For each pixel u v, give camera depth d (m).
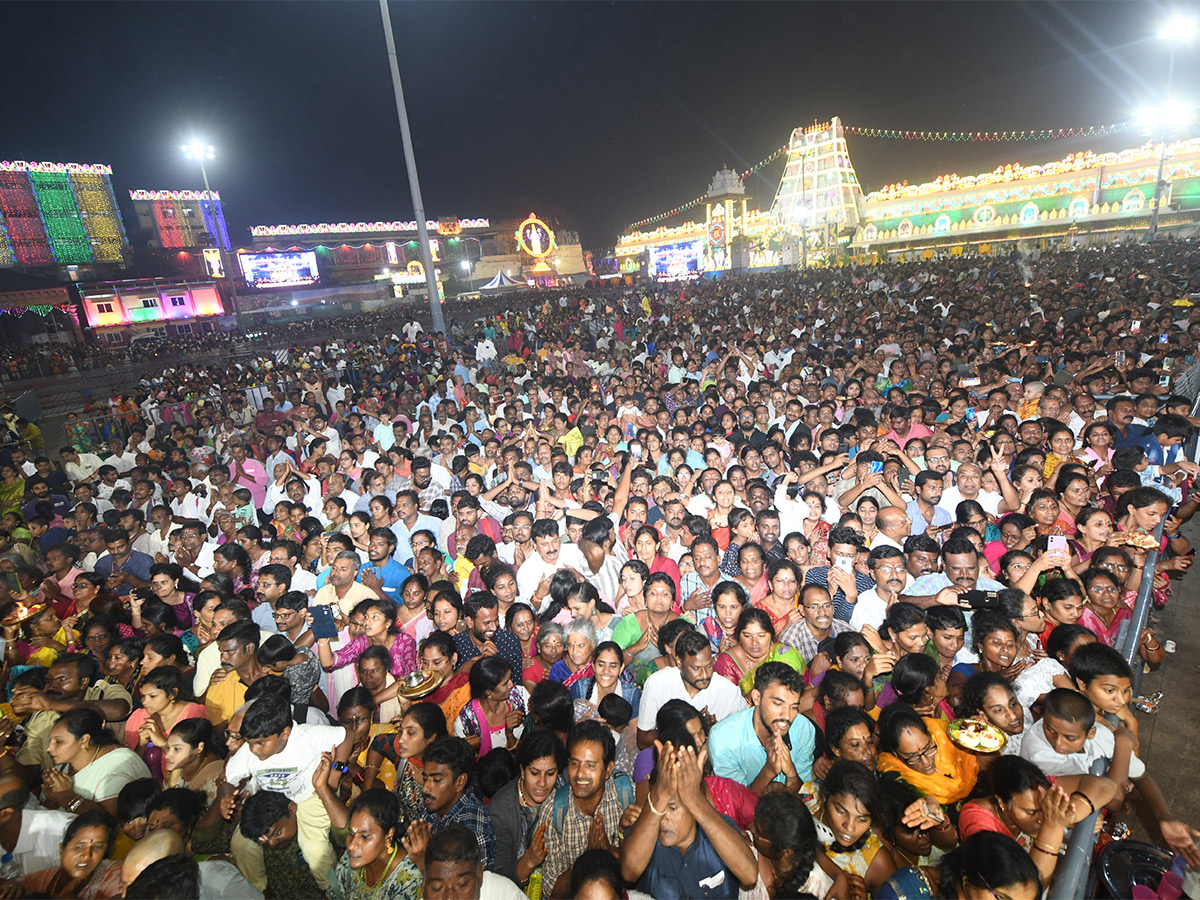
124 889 2.78
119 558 6.31
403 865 2.94
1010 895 2.20
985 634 3.47
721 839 2.50
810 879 2.71
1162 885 2.68
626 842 2.59
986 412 7.76
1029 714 3.40
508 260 77.00
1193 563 6.12
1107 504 5.43
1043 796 2.51
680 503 5.49
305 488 7.46
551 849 3.03
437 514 6.51
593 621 4.52
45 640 5.48
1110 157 42.62
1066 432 5.85
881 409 8.05
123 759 3.67
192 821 3.26
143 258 64.12
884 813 2.75
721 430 7.60
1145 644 4.58
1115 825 3.32
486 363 17.08
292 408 12.68
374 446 8.92
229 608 4.54
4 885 3.10
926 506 5.67
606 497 6.47
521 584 5.38
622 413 8.77
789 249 58.38
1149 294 14.10
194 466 8.72
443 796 3.05
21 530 7.28
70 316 44.19
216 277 55.31
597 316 25.14
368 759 3.76
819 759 3.30
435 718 3.41
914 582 4.48
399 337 24.02
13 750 4.20
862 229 57.03
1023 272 26.31
